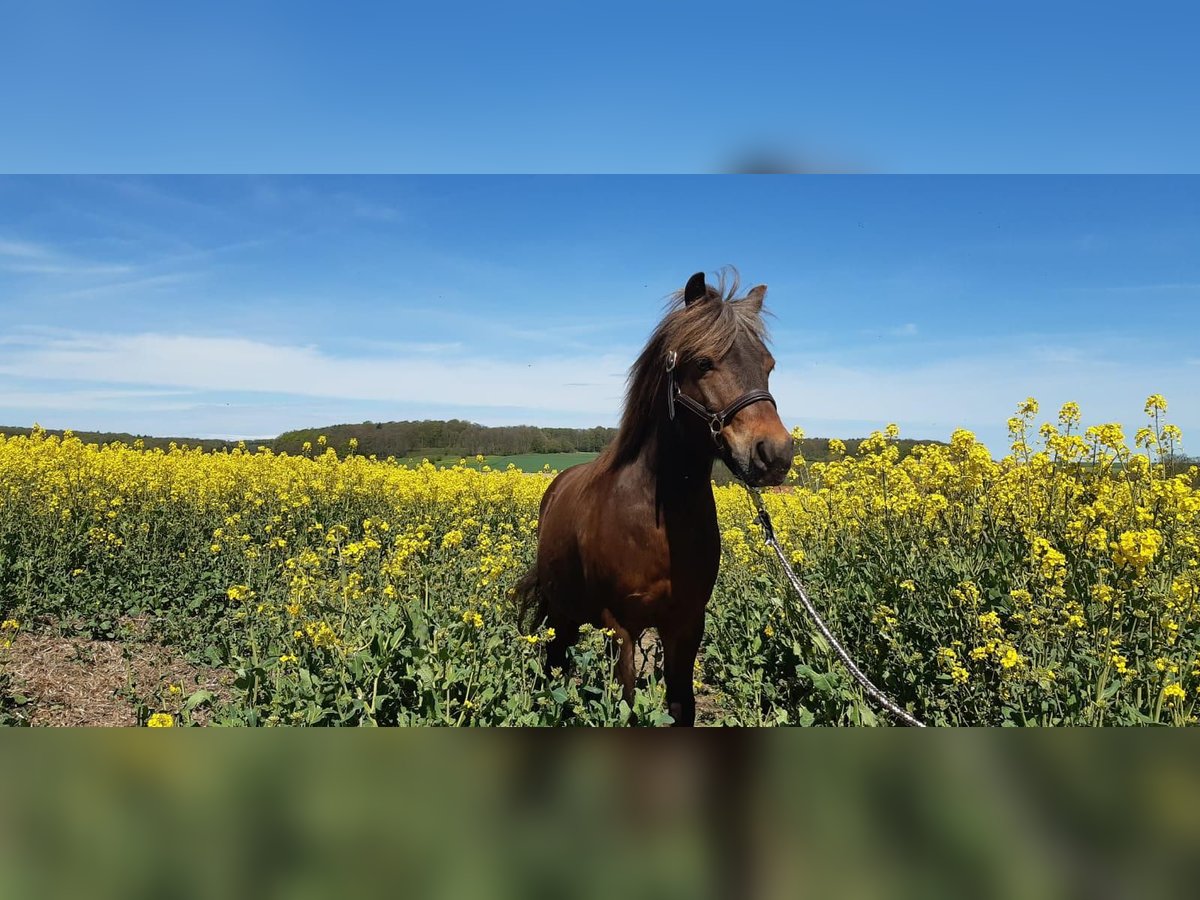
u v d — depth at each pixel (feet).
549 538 14.01
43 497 29.43
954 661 12.21
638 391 11.89
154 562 25.54
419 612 13.32
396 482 42.86
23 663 17.72
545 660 15.14
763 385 10.80
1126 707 10.19
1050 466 17.85
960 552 16.49
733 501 37.22
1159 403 17.39
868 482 20.47
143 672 18.28
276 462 41.04
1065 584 13.74
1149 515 13.62
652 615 11.80
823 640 15.52
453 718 10.89
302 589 14.20
